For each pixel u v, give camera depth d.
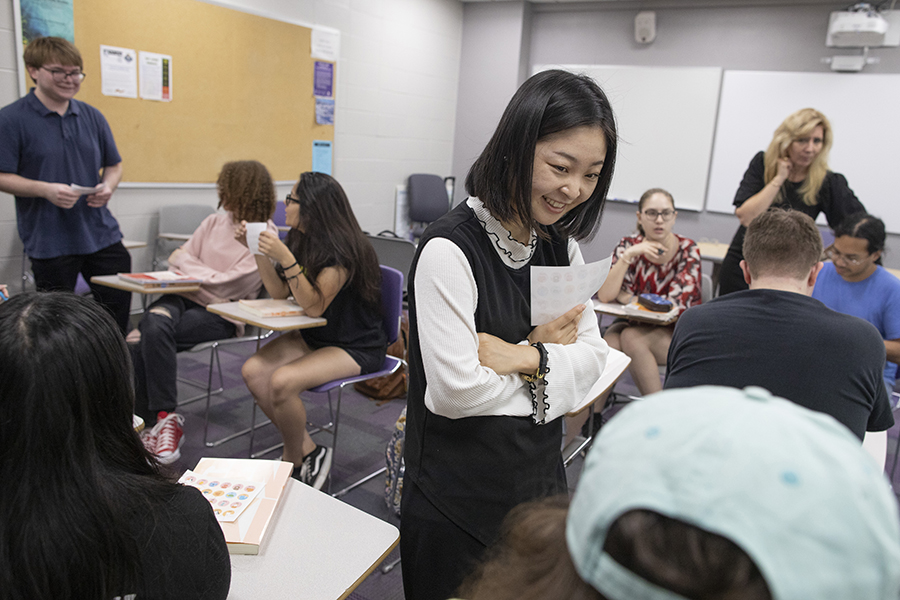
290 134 4.88
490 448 1.02
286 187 4.95
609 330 2.97
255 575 0.95
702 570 0.30
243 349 3.88
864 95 5.08
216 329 2.63
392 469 2.09
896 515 0.31
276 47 4.60
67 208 2.79
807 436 0.33
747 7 5.41
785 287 1.40
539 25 6.32
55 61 2.64
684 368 1.38
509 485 1.03
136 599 0.69
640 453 0.34
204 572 0.75
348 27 5.17
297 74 4.82
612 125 0.97
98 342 0.66
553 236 1.14
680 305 2.81
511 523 0.51
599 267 1.08
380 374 2.33
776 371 1.25
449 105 6.53
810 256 1.38
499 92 6.36
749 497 0.30
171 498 0.72
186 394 3.10
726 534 0.30
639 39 5.79
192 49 4.05
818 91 5.23
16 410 0.61
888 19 4.86
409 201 6.23
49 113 2.76
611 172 1.06
